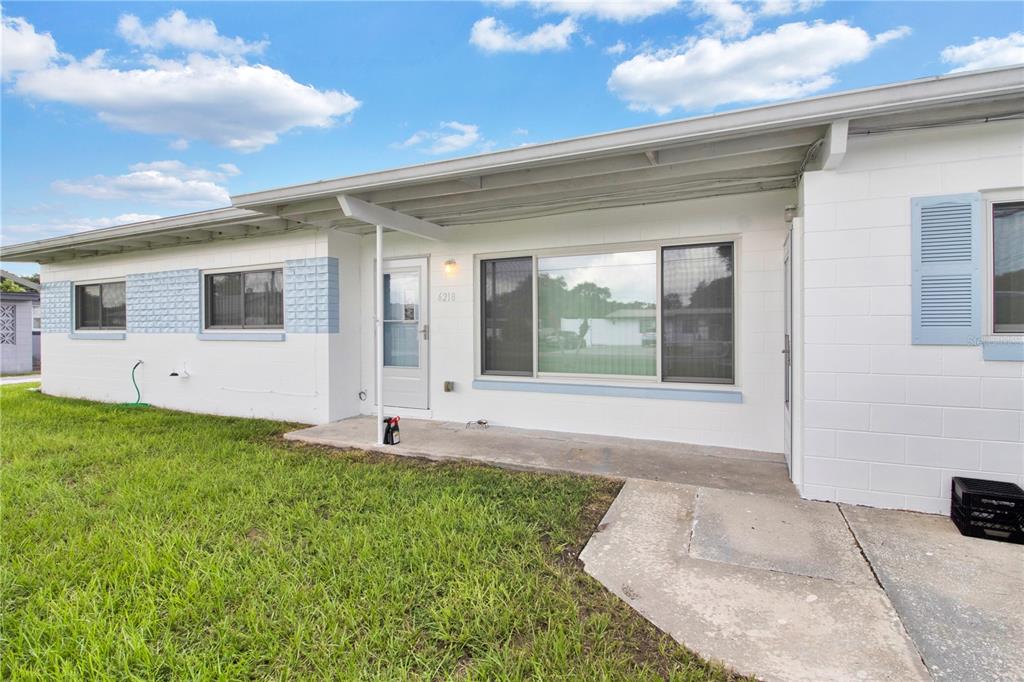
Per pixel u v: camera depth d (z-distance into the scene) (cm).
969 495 277
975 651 181
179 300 740
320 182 440
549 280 552
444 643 193
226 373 698
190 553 262
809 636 192
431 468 426
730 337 475
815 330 335
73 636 197
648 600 219
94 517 316
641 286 509
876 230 320
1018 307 302
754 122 300
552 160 359
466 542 273
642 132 326
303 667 180
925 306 311
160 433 564
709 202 467
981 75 258
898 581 231
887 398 320
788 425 401
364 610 211
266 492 359
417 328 625
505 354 579
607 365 529
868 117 293
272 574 240
